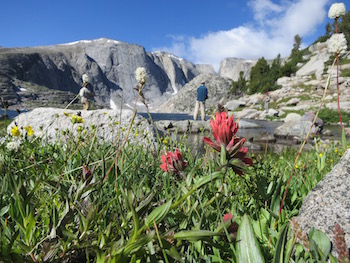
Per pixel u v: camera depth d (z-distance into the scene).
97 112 6.42
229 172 2.63
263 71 109.06
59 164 2.47
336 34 1.39
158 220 0.97
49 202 1.52
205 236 0.99
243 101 70.88
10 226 1.19
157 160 2.68
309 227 1.39
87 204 1.28
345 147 1.65
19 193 1.07
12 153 2.19
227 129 1.15
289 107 52.44
